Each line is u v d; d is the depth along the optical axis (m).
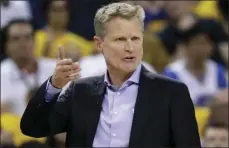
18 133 17.34
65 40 21.75
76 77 9.60
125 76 9.80
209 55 21.52
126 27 9.55
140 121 9.41
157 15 24.53
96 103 9.67
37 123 9.95
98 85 9.82
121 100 9.66
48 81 9.85
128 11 9.62
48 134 10.12
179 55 22.77
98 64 20.17
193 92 20.33
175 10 24.67
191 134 9.50
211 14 25.05
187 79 20.42
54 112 9.83
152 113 9.46
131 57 9.55
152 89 9.61
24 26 19.84
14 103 19.31
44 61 20.11
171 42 23.20
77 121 9.63
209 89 20.44
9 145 14.37
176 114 9.51
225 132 15.73
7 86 19.44
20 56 19.66
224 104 16.34
